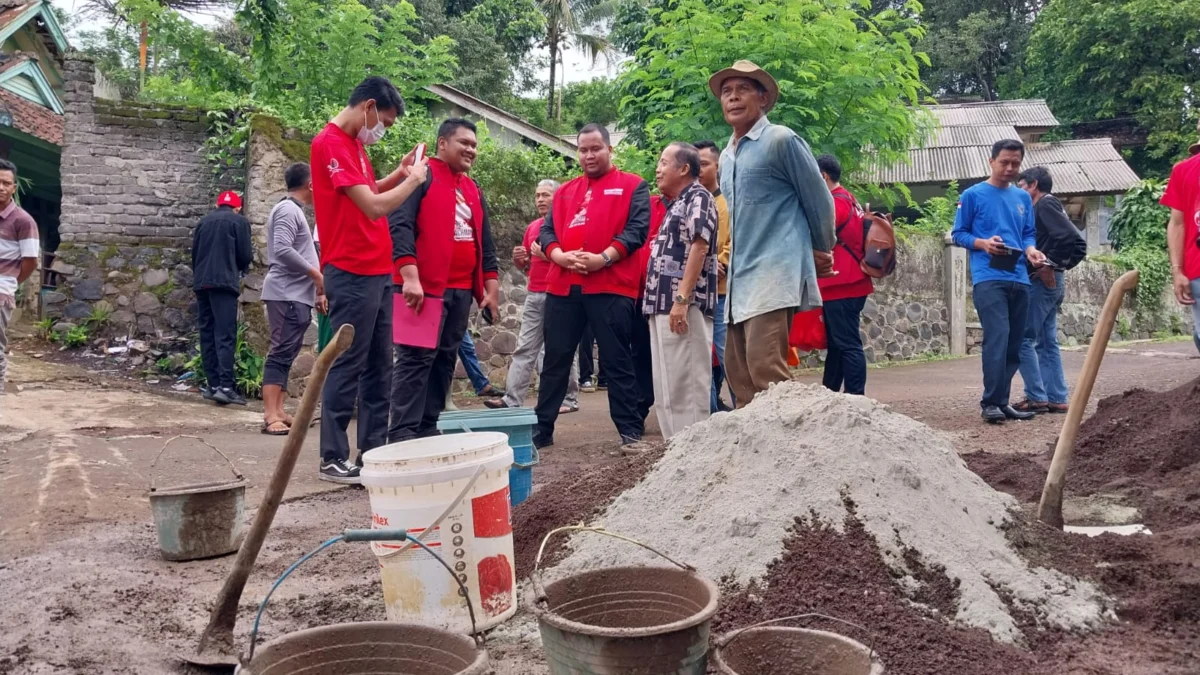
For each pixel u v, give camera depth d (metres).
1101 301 16.22
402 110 4.95
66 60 9.95
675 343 5.00
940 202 15.02
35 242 6.21
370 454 2.74
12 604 2.91
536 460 4.12
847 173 11.81
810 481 2.99
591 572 2.36
